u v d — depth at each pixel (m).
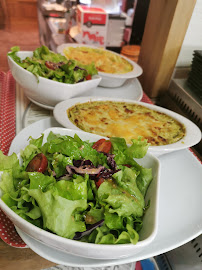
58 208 0.53
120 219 0.57
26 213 0.56
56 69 1.10
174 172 0.90
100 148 0.77
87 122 0.97
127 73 1.34
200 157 1.16
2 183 0.60
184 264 0.93
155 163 0.74
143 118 1.06
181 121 1.05
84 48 1.57
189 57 1.41
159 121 1.06
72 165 0.67
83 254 0.54
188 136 0.98
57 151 0.71
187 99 1.28
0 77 1.35
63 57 1.23
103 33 1.80
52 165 0.67
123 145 0.78
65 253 0.59
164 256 1.02
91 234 0.57
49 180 0.59
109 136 0.92
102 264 0.57
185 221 0.72
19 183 0.64
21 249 0.67
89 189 0.62
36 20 4.02
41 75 1.04
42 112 1.14
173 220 0.71
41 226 0.57
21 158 0.70
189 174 0.90
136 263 0.99
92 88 1.14
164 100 1.48
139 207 0.62
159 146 0.88
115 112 1.07
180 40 1.31
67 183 0.57
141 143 0.75
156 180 0.68
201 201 0.80
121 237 0.52
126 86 1.41
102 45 1.87
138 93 1.32
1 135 0.93
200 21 1.29
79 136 0.83
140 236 0.58
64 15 2.27
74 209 0.55
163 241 0.64
